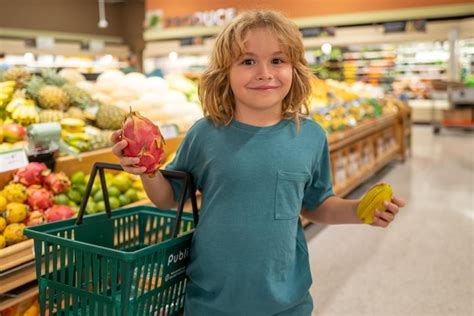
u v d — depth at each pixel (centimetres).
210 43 1443
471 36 1166
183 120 386
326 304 297
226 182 137
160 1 1498
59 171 270
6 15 1295
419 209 495
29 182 235
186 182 137
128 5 1655
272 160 139
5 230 204
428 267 350
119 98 378
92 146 296
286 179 139
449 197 541
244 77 136
